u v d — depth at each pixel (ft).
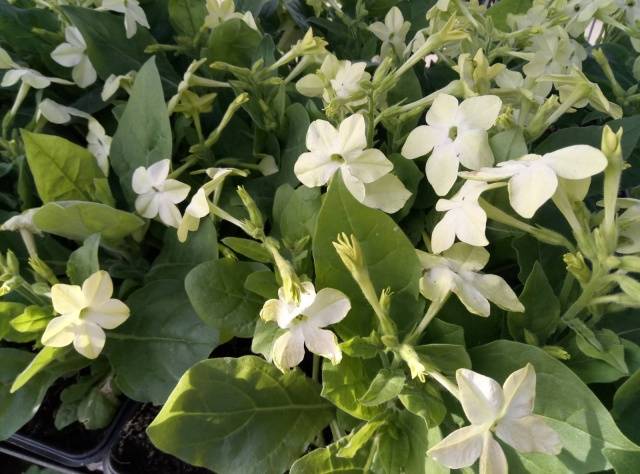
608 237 0.71
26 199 1.15
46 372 1.05
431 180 0.85
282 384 0.95
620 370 0.79
